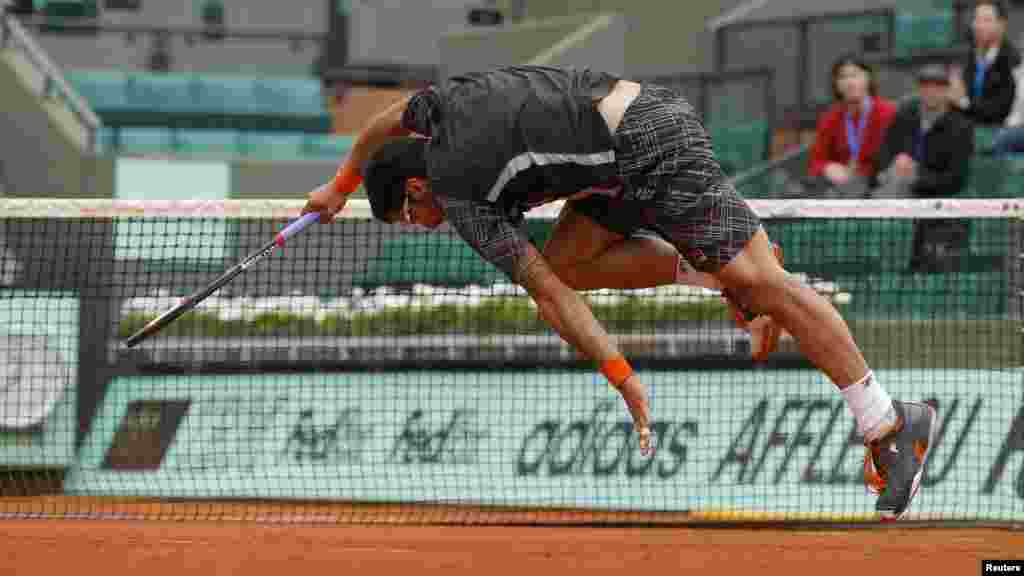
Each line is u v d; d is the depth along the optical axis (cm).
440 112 1511
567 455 2720
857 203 2138
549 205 2191
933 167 3256
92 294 2881
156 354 2875
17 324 2833
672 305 2947
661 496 2658
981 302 3044
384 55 7188
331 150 5609
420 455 2756
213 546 2111
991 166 3478
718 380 2758
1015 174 3444
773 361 2822
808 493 2628
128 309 2878
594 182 1499
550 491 2689
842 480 2630
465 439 2759
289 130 5878
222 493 2736
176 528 2280
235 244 3019
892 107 3506
